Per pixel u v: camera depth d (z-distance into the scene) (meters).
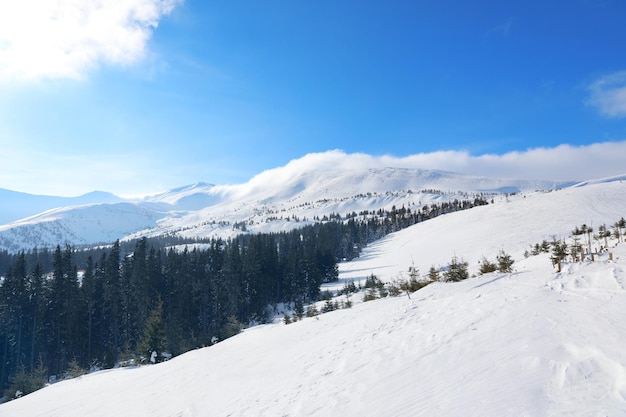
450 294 14.93
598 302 8.82
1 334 47.34
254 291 71.56
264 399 9.57
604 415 4.30
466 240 80.19
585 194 89.00
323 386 9.09
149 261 64.50
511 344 7.60
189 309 60.84
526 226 76.00
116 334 56.38
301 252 95.44
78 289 56.59
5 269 109.38
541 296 10.65
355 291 60.16
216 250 82.94
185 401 11.46
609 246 29.66
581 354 6.12
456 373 7.13
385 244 119.31
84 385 18.39
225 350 18.05
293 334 17.09
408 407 6.37
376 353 10.36
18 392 38.38
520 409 5.00
